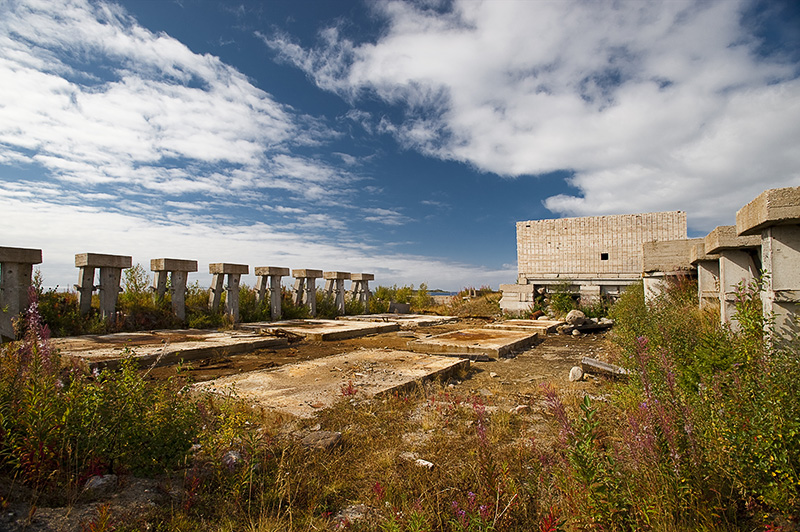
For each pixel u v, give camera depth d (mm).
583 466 2471
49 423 2838
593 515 2350
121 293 13047
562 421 2680
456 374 7539
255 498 2973
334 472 3434
